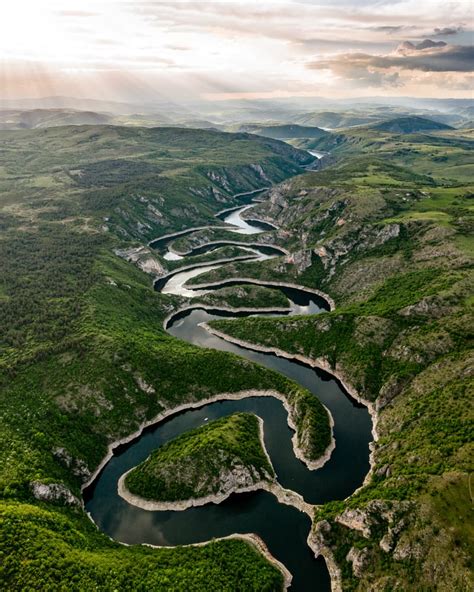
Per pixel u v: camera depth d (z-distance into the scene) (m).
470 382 137.25
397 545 99.31
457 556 90.31
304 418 153.88
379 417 154.50
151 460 137.75
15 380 155.50
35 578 90.62
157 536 118.56
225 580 99.94
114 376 163.50
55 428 142.25
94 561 98.88
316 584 104.38
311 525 119.06
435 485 103.81
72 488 128.62
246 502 127.50
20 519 103.50
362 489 121.88
